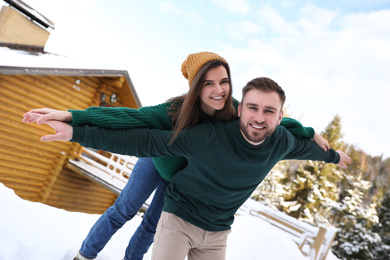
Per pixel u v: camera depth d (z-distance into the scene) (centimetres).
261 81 166
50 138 133
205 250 192
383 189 4400
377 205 2441
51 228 270
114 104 1168
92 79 1054
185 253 183
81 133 139
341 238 2117
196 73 180
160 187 228
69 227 289
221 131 172
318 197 2372
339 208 2225
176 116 179
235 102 212
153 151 158
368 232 2070
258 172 184
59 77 948
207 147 168
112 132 147
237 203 194
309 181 2358
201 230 184
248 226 618
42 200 1003
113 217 221
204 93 176
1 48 890
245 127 167
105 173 1032
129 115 163
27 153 937
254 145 174
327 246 707
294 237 705
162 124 176
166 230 180
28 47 1055
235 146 172
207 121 180
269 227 641
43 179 1009
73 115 142
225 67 184
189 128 169
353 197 2245
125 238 314
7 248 221
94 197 1189
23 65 768
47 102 944
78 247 255
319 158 232
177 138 162
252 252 525
